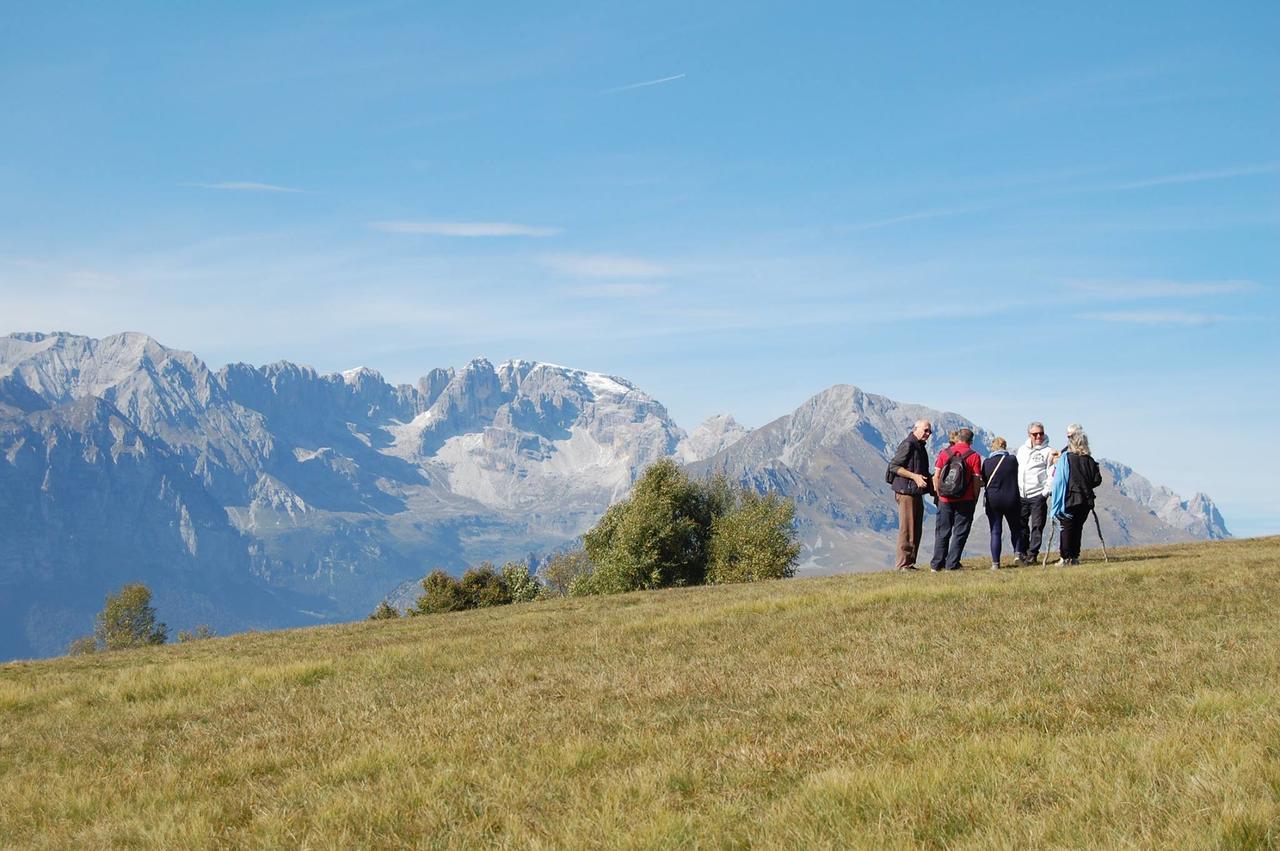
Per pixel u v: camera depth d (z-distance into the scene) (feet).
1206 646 41.45
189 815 30.60
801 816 24.49
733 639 55.47
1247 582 59.52
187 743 43.01
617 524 291.58
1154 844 20.49
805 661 46.34
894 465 87.97
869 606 62.44
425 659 60.70
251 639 99.66
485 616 94.68
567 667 51.47
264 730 43.86
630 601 92.27
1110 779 24.50
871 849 21.77
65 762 42.45
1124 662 39.81
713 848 23.31
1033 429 87.30
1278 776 23.21
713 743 32.99
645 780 28.63
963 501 83.71
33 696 62.44
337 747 38.17
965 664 41.98
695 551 286.25
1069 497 79.25
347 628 101.09
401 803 29.30
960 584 67.31
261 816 29.66
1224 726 28.40
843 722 34.24
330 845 26.21
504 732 37.65
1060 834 21.66
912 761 28.22
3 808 35.09
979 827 22.61
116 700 58.23
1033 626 50.03
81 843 29.78
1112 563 76.33
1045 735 29.55
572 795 28.12
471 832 26.14
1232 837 20.31
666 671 47.11
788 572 285.23
